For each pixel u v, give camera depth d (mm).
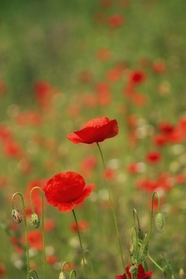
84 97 11258
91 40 15648
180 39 13789
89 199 7551
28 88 13844
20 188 8953
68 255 6109
